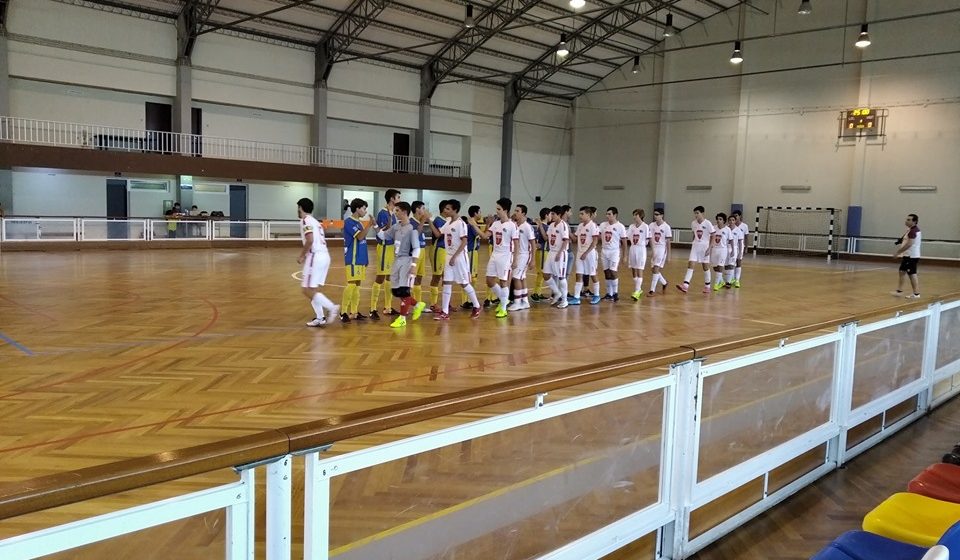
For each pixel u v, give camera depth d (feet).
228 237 58.29
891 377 13.55
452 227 23.39
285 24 61.72
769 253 73.77
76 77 53.67
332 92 68.59
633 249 30.60
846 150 67.67
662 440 8.00
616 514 7.59
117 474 3.67
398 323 21.81
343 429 4.66
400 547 5.74
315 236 21.06
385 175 71.26
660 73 80.89
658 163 82.07
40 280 31.91
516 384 6.04
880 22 64.49
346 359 16.99
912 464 12.10
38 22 51.57
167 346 18.04
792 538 9.14
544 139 89.15
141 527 3.90
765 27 71.77
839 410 11.61
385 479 5.64
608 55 79.15
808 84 69.72
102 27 54.54
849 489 10.89
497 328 22.27
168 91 58.65
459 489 6.18
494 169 84.58
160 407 12.56
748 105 74.08
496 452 6.46
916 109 62.95
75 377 14.62
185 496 4.10
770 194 73.31
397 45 68.54
